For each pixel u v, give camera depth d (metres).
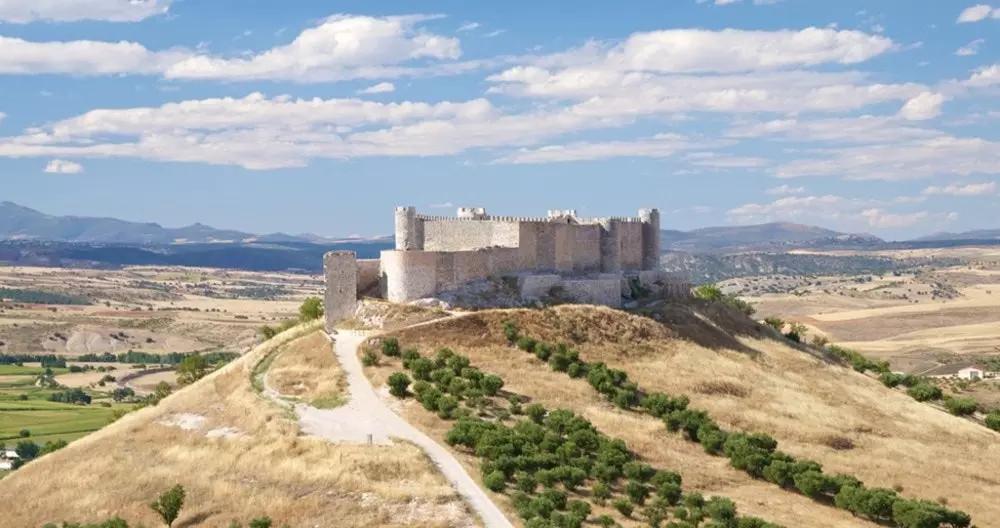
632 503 71.75
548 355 104.50
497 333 107.19
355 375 93.50
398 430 79.50
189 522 65.31
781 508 76.75
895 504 77.88
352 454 72.06
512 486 70.12
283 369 96.94
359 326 108.06
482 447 74.25
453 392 88.94
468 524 62.41
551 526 59.88
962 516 78.69
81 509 69.75
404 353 98.06
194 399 94.31
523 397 93.12
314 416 82.94
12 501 73.62
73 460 81.44
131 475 74.44
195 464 74.81
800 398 112.12
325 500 65.94
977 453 106.31
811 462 86.38
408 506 64.56
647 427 91.50
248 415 83.94
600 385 98.50
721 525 66.12
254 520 62.16
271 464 72.38
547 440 79.12
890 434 107.25
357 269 114.94
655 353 115.19
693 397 104.12
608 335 115.00
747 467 84.88
